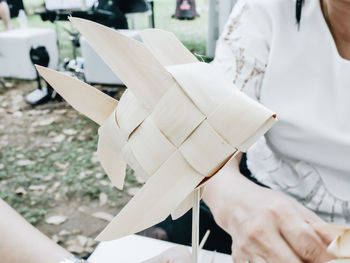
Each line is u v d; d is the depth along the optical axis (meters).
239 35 0.74
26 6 7.62
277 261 0.40
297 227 0.41
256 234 0.42
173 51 0.32
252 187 0.52
